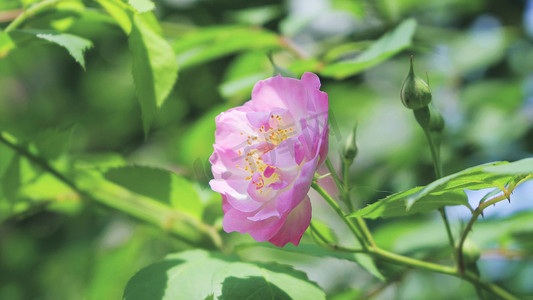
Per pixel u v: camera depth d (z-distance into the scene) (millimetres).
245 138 610
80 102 1162
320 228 662
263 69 827
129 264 789
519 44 896
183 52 763
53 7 680
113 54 1089
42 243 984
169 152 1014
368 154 890
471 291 784
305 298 608
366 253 639
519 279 782
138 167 671
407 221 778
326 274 851
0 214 722
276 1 942
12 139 690
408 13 918
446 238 736
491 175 579
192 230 724
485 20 957
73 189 713
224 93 730
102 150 1113
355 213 592
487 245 740
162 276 625
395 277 723
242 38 758
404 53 949
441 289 796
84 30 827
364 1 811
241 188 606
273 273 619
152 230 778
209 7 950
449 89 890
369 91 974
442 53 798
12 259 989
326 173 622
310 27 996
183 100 1003
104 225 884
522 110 857
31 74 1148
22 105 1167
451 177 568
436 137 629
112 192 722
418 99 615
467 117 858
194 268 629
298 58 771
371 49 697
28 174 706
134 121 1090
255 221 600
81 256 876
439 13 958
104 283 791
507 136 837
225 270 619
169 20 940
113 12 661
